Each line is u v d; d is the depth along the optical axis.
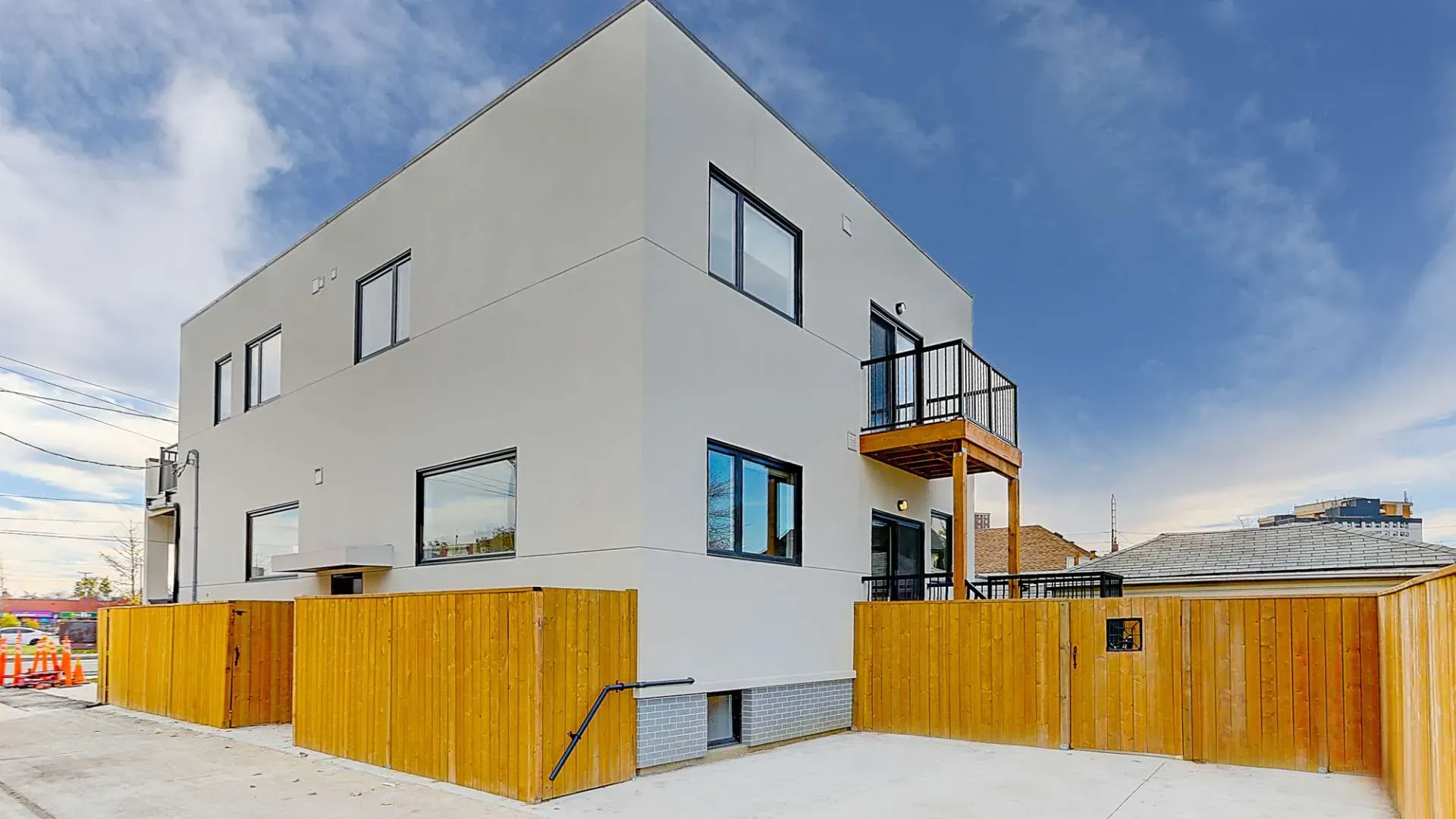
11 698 13.67
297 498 12.20
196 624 10.76
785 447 9.66
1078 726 8.93
